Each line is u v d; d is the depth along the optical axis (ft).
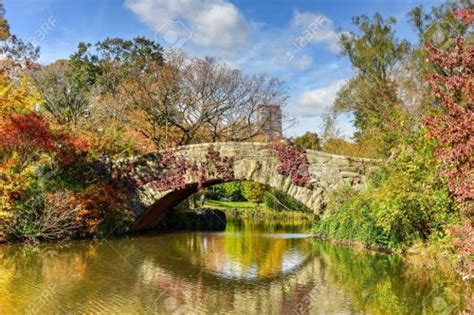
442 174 34.50
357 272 46.34
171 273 46.62
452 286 39.96
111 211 72.49
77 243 64.54
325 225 67.26
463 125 29.76
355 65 105.40
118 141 83.82
